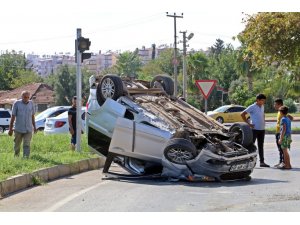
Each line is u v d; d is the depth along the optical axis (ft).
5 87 379.55
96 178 50.62
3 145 74.95
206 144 47.93
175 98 56.39
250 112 60.13
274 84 254.68
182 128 48.98
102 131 51.57
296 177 51.03
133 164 51.65
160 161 49.19
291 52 105.81
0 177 42.34
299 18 102.63
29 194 40.96
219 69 336.70
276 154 75.20
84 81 290.35
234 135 50.78
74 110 69.05
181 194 40.98
